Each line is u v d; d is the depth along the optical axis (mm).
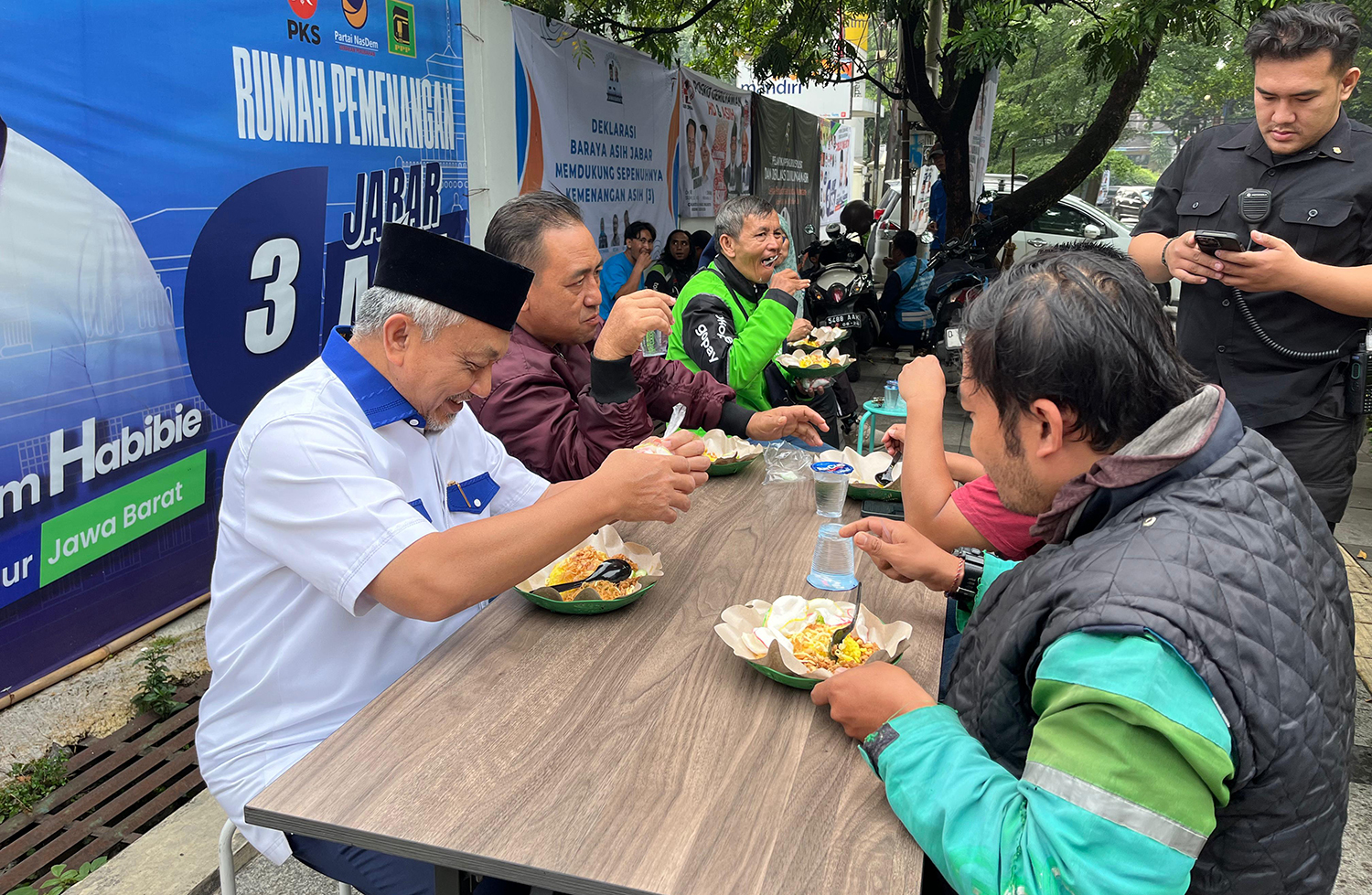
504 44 5125
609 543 1877
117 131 2891
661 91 7676
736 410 2982
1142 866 876
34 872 2244
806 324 4812
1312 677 935
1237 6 5285
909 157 10125
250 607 1534
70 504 2867
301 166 3627
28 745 2668
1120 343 983
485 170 5039
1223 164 2604
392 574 1385
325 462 1424
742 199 3492
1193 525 955
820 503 2217
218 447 3389
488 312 1510
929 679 1479
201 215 3207
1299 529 994
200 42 3148
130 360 3006
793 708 1380
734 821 1123
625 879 1026
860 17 9688
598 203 6660
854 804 1160
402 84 4227
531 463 2309
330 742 1277
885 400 3486
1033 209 8547
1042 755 954
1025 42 6672
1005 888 940
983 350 1061
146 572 3176
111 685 2949
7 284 2613
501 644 1568
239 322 3414
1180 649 883
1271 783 925
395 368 1556
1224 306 2582
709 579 1857
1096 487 1025
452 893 1280
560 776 1209
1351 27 2285
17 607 2762
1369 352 2432
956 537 1678
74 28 2732
